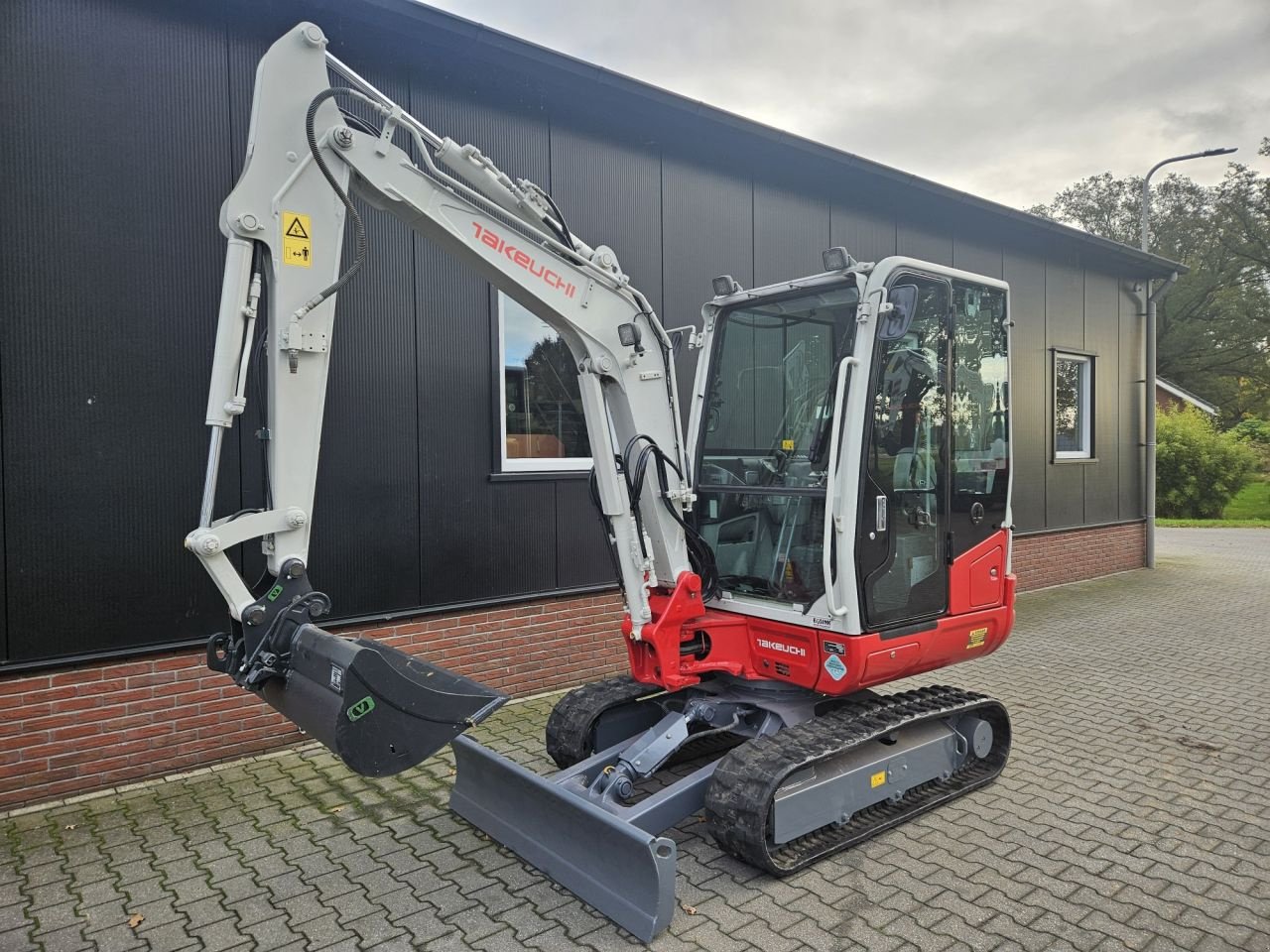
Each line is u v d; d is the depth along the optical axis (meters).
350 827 3.87
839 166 7.36
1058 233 9.64
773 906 3.18
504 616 5.68
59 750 4.17
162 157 4.41
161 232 4.42
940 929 3.03
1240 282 37.16
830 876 3.41
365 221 5.05
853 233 7.90
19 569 4.05
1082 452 10.98
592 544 6.15
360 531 5.07
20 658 4.07
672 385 3.92
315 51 3.04
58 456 4.14
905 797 4.05
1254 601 9.45
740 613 4.10
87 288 4.21
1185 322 37.47
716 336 4.51
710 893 3.29
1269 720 5.38
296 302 3.01
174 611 4.47
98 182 4.23
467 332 5.48
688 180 6.62
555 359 5.99
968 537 4.26
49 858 3.59
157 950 2.94
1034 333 9.95
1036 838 3.73
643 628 3.81
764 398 4.25
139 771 4.38
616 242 6.20
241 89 4.64
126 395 4.32
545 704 5.65
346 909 3.19
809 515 3.94
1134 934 2.99
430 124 5.30
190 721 4.52
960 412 4.24
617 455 3.82
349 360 5.01
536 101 5.75
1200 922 3.07
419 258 5.27
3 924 3.11
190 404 4.51
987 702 4.30
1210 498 24.36
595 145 6.07
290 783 4.36
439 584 5.41
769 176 7.18
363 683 2.70
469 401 5.51
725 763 3.51
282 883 3.39
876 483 3.75
